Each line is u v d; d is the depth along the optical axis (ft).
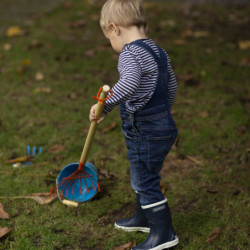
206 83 14.42
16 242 7.39
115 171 9.86
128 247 7.30
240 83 14.37
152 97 6.56
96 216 8.25
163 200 7.04
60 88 14.10
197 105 12.94
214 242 7.45
